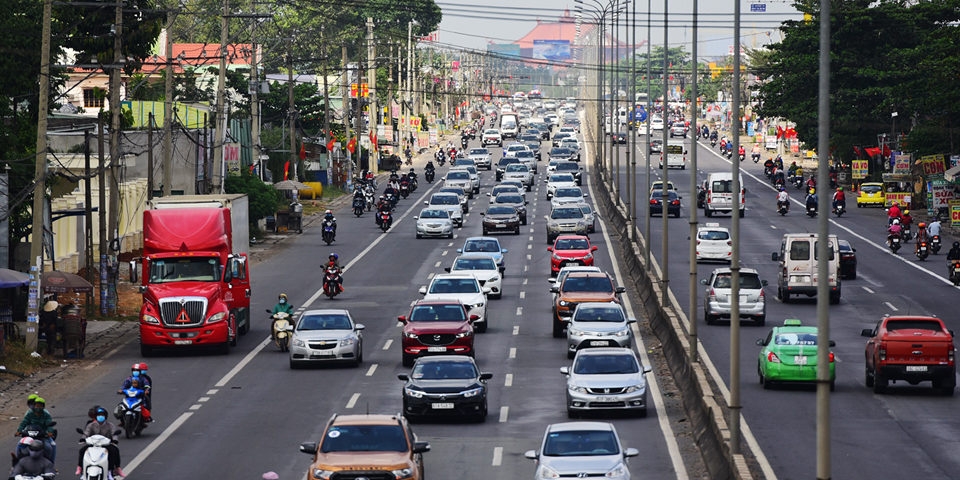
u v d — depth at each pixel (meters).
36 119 124.00
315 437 63.06
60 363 87.25
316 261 144.88
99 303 112.00
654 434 63.31
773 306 111.25
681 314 105.00
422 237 166.62
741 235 164.25
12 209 104.56
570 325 87.69
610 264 138.38
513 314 108.38
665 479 53.88
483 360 86.44
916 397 71.94
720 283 100.62
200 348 93.88
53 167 119.62
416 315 86.88
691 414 66.25
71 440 63.38
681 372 76.44
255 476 54.78
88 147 109.00
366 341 95.56
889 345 71.88
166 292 90.25
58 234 122.69
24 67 110.69
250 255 150.75
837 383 76.75
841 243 127.44
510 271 136.50
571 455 50.50
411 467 48.06
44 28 89.44
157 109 188.62
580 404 67.00
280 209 175.00
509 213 171.00
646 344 91.75
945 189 180.38
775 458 56.50
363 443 49.69
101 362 87.94
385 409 69.88
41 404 53.03
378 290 122.19
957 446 59.16
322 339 83.50
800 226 174.75
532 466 56.62
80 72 199.88
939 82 183.25
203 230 92.81
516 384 77.81
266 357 89.25
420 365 68.75
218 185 145.62
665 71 114.88
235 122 199.50
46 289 93.62
